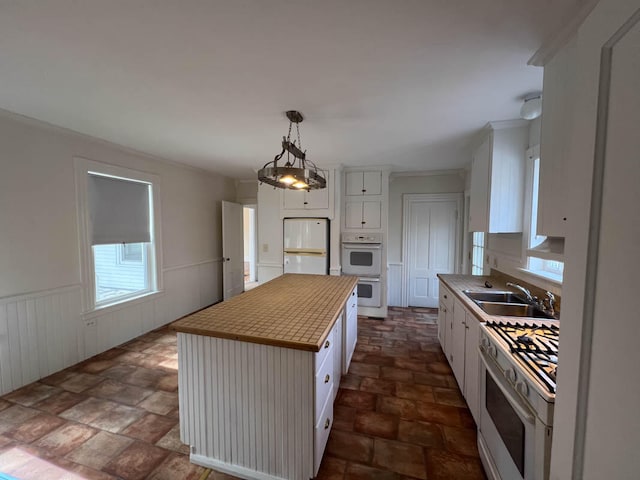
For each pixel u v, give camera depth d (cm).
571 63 129
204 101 207
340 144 314
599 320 63
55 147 265
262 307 200
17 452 176
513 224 246
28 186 246
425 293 488
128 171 337
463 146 319
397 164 420
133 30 132
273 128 264
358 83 181
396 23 128
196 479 159
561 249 140
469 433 193
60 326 272
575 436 70
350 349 287
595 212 64
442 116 234
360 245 425
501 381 134
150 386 248
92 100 206
